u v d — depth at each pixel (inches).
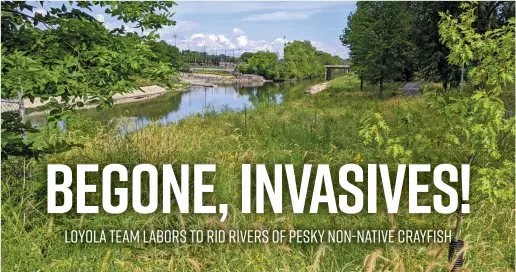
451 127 149.7
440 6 828.0
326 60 3907.5
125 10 183.8
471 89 154.6
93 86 155.6
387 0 1023.6
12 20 161.3
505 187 157.4
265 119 489.1
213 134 354.9
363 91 1243.8
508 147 208.4
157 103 1330.0
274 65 3474.4
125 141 239.5
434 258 140.3
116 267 144.8
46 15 167.2
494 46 140.5
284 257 147.5
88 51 154.3
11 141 149.5
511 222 178.2
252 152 266.7
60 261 142.7
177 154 233.5
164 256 158.2
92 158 218.7
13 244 144.5
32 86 137.6
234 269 145.6
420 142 161.5
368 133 158.9
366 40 1024.9
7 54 147.3
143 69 169.9
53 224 160.7
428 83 1126.4
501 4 780.0
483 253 159.0
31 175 196.4
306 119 491.2
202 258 155.4
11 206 160.4
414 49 932.6
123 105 1257.4
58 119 153.4
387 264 137.8
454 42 153.6
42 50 154.7
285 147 314.5
